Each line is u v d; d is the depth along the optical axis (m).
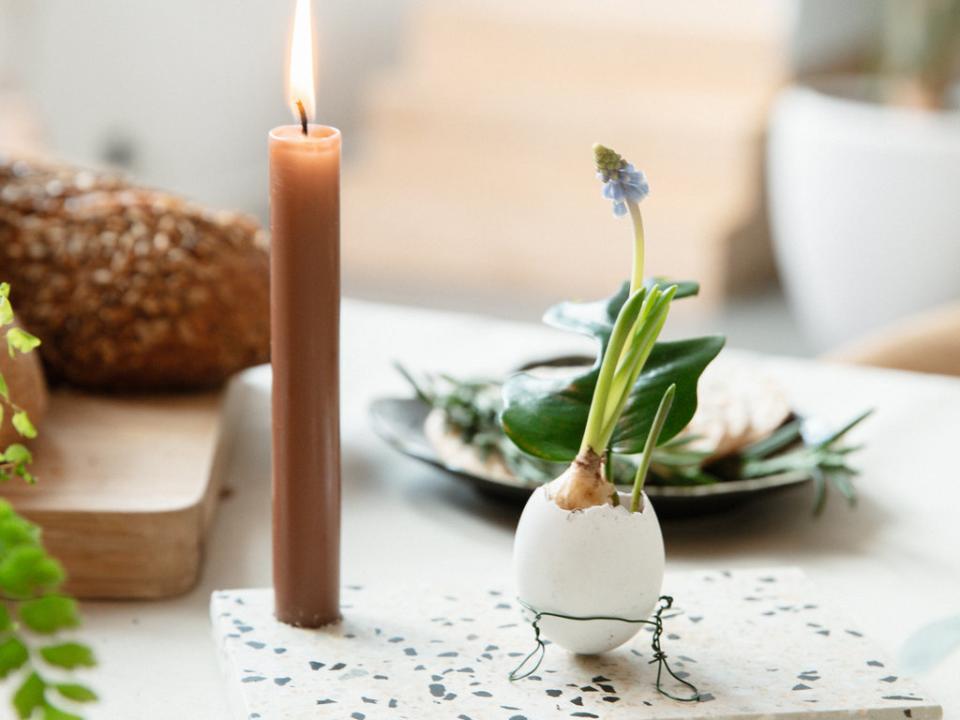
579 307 0.65
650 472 0.75
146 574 0.71
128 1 2.59
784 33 2.75
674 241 2.68
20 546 0.43
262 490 0.81
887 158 2.07
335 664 0.62
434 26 3.14
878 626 0.70
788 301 2.67
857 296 2.18
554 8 3.10
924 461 0.85
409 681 0.61
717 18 3.01
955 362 1.04
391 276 2.86
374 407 0.84
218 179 2.88
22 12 2.43
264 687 0.61
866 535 0.77
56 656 0.43
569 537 0.59
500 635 0.65
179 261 0.83
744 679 0.62
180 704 0.64
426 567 0.73
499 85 3.03
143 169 2.71
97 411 0.82
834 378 0.96
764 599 0.68
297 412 0.63
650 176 2.82
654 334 0.59
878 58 2.51
